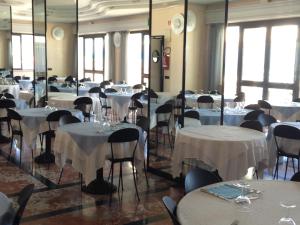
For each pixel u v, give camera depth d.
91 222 3.26
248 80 8.41
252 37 8.24
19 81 11.27
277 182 2.42
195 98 6.30
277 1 7.15
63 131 3.94
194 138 3.68
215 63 6.46
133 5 9.21
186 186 2.29
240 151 3.52
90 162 3.73
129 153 3.90
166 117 5.39
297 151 4.19
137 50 11.37
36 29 7.43
